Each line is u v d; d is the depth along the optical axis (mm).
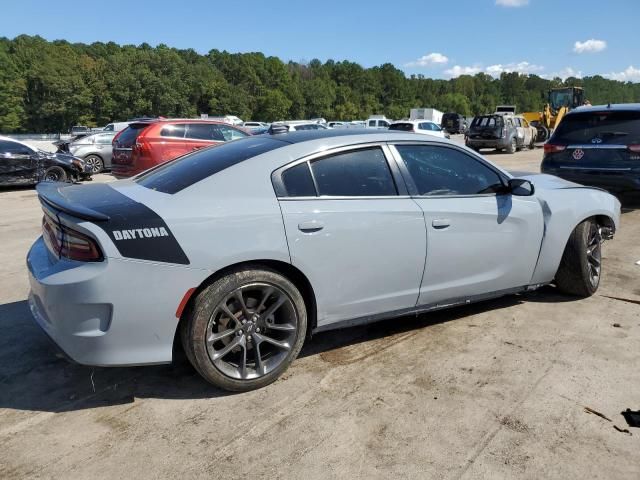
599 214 4445
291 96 121125
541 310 4277
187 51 134750
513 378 3193
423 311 3682
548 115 30281
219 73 117062
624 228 7359
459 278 3729
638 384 3117
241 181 3025
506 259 3934
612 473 2375
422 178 3586
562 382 3141
